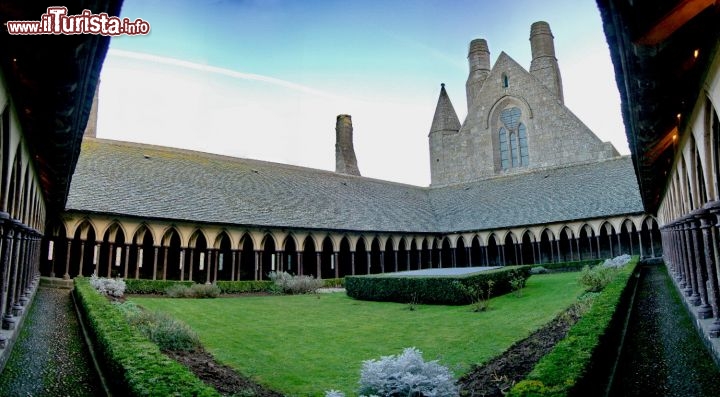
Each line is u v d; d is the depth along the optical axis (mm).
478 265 37031
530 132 42656
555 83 46031
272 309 16906
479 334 11547
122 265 26891
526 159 43281
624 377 7398
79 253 25656
